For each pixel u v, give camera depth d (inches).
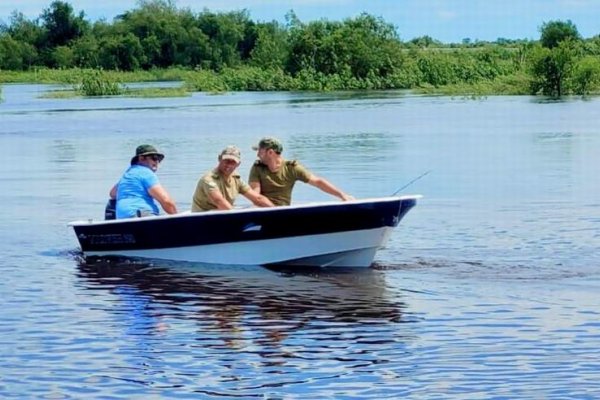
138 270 775.7
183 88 5073.8
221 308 653.3
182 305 663.1
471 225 941.2
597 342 561.9
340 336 584.7
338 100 3841.0
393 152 1742.1
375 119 2674.7
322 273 761.6
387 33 5231.3
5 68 7652.6
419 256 802.8
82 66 7327.8
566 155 1643.7
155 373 525.0
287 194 804.6
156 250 812.6
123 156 1765.5
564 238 869.2
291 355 551.2
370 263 776.9
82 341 581.3
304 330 598.2
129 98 4365.2
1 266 792.9
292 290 701.3
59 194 1248.8
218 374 522.6
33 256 834.8
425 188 1237.7
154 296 689.0
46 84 6579.7
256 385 505.0
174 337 587.8
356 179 1346.0
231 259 796.0
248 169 1478.8
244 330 600.1
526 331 586.2
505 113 2859.3
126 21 7534.5
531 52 4210.1
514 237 876.6
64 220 1031.0
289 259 784.9
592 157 1600.6
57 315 639.8
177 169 1502.2
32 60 7711.6
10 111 3348.9
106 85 4665.4
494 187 1237.1
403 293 684.1
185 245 801.6
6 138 2218.3
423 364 531.8
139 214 818.2
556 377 507.5
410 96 4116.6
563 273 732.0
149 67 7219.5
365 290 696.4
